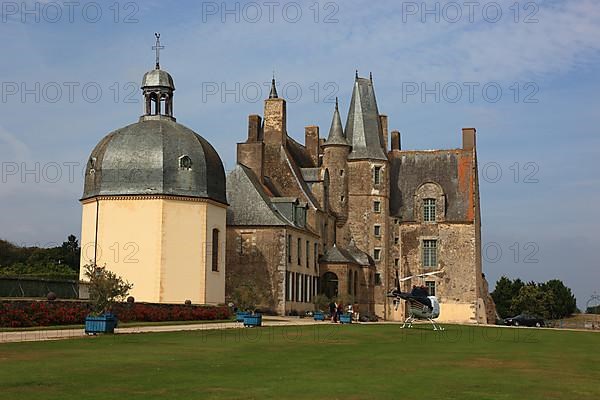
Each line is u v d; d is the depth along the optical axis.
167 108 47.50
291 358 19.77
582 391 14.83
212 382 14.77
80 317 31.27
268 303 51.97
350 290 59.81
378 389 14.41
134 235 43.19
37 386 13.63
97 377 14.95
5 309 28.16
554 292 101.94
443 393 14.14
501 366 19.17
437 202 66.31
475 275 64.38
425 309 37.66
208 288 44.41
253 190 54.03
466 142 69.00
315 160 68.56
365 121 66.25
